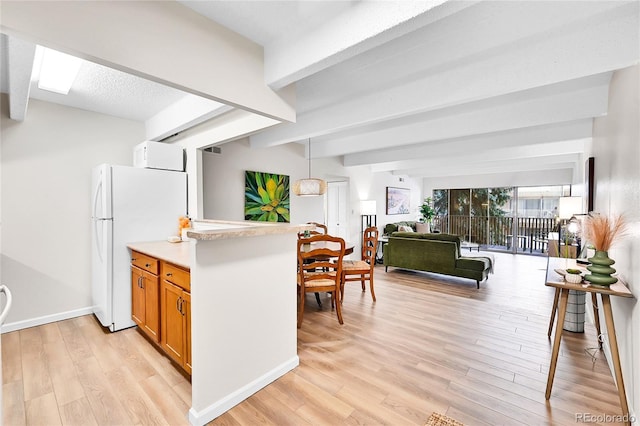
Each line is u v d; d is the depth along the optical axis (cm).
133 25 155
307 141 528
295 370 224
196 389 170
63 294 320
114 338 275
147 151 322
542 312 345
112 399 190
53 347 256
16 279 293
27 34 126
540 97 294
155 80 167
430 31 185
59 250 316
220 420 175
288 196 525
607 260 186
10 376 213
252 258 200
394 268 603
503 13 169
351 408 182
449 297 404
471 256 503
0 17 119
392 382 208
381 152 557
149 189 317
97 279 311
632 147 182
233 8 176
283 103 235
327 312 344
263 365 206
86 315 333
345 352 250
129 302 298
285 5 172
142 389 200
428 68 237
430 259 503
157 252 251
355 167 675
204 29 184
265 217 484
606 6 159
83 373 217
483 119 331
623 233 187
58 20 133
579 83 261
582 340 272
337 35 174
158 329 245
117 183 294
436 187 931
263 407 184
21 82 208
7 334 281
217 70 191
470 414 176
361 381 209
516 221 811
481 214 862
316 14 180
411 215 902
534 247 790
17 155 292
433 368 225
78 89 275
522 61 207
